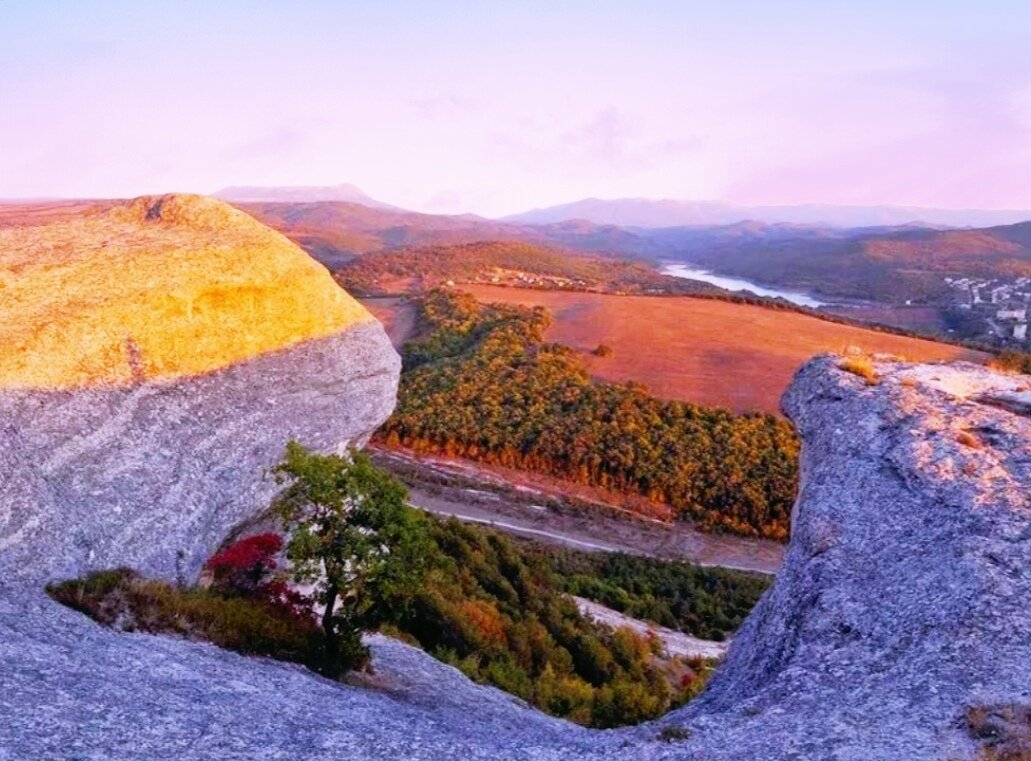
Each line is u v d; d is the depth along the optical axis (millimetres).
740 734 16016
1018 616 17578
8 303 29922
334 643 25594
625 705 34688
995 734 14375
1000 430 26062
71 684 16250
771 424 92500
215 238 36750
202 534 29438
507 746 17469
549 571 63281
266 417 34188
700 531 80625
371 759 15617
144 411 29672
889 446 25859
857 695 16578
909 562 20531
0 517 22672
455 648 37938
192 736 15203
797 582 22047
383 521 24922
